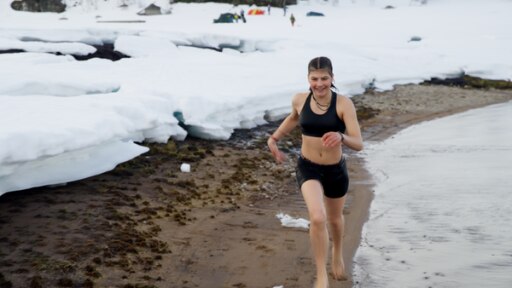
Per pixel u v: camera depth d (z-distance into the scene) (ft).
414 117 53.98
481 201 24.58
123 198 23.02
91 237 18.84
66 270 16.42
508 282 16.76
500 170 30.07
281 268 18.11
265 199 25.80
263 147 35.65
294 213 23.93
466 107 61.57
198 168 29.27
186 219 22.06
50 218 20.12
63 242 18.25
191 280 16.96
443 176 29.45
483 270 17.66
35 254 17.26
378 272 17.81
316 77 14.51
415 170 31.30
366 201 25.80
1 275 15.85
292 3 206.49
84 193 23.00
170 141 32.68
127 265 17.28
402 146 38.93
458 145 38.22
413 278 17.30
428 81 79.20
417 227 21.88
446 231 21.25
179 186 26.03
